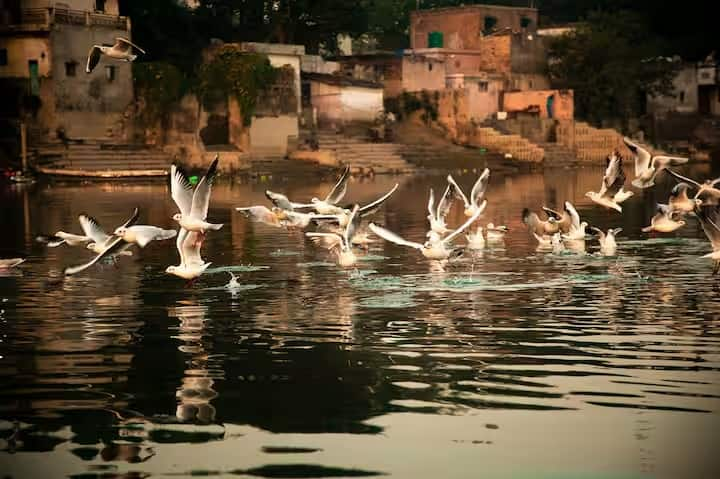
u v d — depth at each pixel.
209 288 19.11
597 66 86.12
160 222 32.81
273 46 68.19
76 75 60.50
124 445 10.23
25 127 57.12
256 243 26.48
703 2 95.88
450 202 21.55
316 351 13.91
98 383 12.38
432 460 9.78
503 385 12.12
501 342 14.34
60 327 15.59
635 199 43.84
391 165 67.94
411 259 22.97
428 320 15.88
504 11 88.31
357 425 10.77
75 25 60.38
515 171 71.75
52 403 11.59
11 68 60.12
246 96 64.38
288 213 18.80
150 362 13.38
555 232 24.17
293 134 68.56
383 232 17.58
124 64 62.34
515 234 28.47
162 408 11.37
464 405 11.37
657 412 11.06
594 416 10.95
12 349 14.17
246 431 10.60
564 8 103.81
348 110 73.94
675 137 88.69
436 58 82.19
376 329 15.27
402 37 101.94
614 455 9.87
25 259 23.75
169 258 23.48
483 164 72.38
